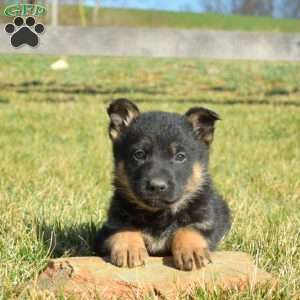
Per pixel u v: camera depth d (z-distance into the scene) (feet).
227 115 41.78
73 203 20.57
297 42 43.68
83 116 41.11
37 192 21.65
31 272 14.80
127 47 42.34
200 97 51.13
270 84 61.41
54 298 13.01
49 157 29.17
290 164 29.19
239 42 43.27
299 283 14.19
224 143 33.73
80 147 32.35
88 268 13.51
